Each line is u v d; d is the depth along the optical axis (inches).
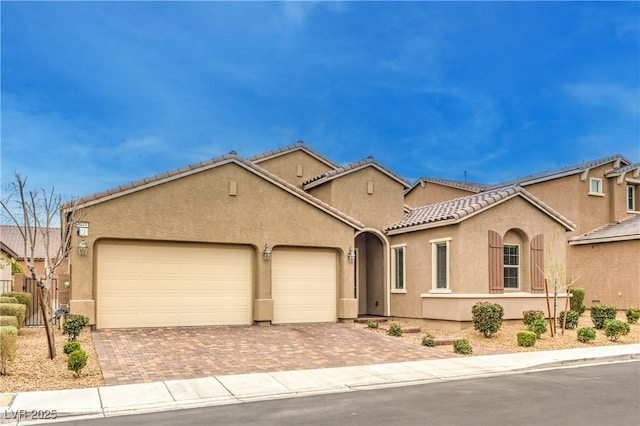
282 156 978.1
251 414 343.9
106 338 606.9
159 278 694.5
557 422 316.5
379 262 895.7
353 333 693.9
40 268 1401.3
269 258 746.2
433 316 770.2
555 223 822.5
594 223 1123.3
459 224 746.8
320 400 382.3
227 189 727.7
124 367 481.7
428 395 394.0
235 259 740.0
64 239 615.8
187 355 536.1
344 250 799.1
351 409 353.7
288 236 761.6
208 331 675.4
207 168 714.8
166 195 692.1
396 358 545.6
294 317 770.8
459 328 723.4
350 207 864.9
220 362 510.9
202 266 719.7
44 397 381.1
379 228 880.3
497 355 567.8
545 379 454.3
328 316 793.6
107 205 659.4
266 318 737.0
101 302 663.1
